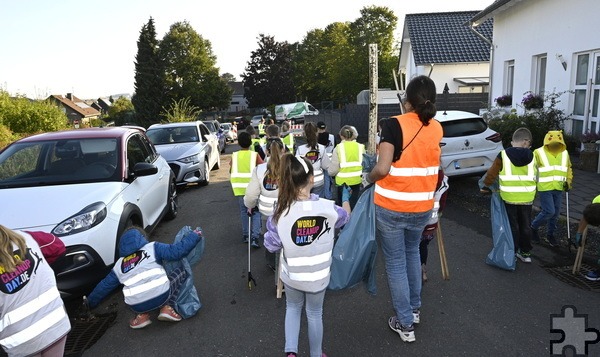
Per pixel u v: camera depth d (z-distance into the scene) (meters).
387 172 3.11
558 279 4.51
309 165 2.90
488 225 6.40
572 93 10.63
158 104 56.12
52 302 2.45
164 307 3.95
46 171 5.23
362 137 20.95
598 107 9.70
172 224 7.35
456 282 4.54
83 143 5.64
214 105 65.12
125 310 4.34
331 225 2.90
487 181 4.87
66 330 2.53
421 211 3.26
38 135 5.91
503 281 4.51
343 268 3.33
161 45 61.91
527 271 4.73
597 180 8.38
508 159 4.68
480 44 22.05
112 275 3.81
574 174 9.00
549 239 5.39
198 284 4.82
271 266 4.87
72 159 5.41
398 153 3.14
